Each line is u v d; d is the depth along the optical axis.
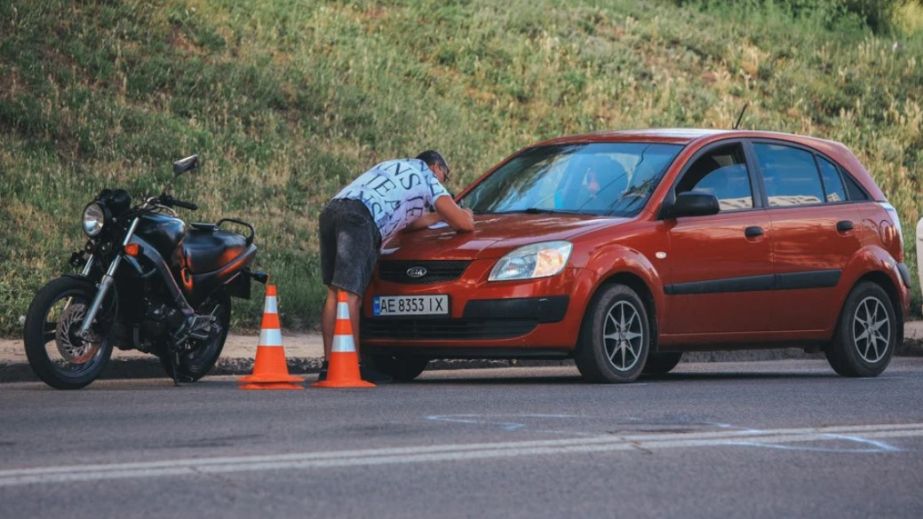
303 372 28.75
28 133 40.88
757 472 14.69
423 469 14.40
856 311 28.17
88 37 46.09
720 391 22.89
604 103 54.94
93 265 23.52
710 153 26.66
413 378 26.94
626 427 17.80
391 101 49.75
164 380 25.98
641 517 12.33
